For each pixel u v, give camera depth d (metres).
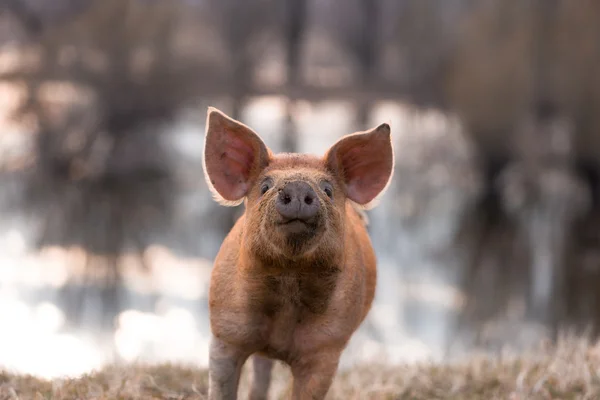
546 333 59.00
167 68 128.00
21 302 64.25
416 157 132.25
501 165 122.12
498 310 65.19
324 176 20.39
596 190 112.12
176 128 136.12
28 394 25.05
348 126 147.88
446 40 154.75
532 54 121.19
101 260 78.19
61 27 126.62
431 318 63.34
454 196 116.75
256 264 19.75
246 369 30.98
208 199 108.25
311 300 20.42
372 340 56.03
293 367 21.47
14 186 110.69
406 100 156.12
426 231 98.19
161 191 111.31
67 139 119.81
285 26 175.62
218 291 21.17
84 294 67.38
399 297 69.69
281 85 156.25
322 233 18.64
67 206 101.00
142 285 71.00
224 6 161.50
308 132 142.25
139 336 57.06
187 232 92.06
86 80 123.50
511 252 87.88
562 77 116.25
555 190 115.44
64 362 48.75
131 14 126.50
